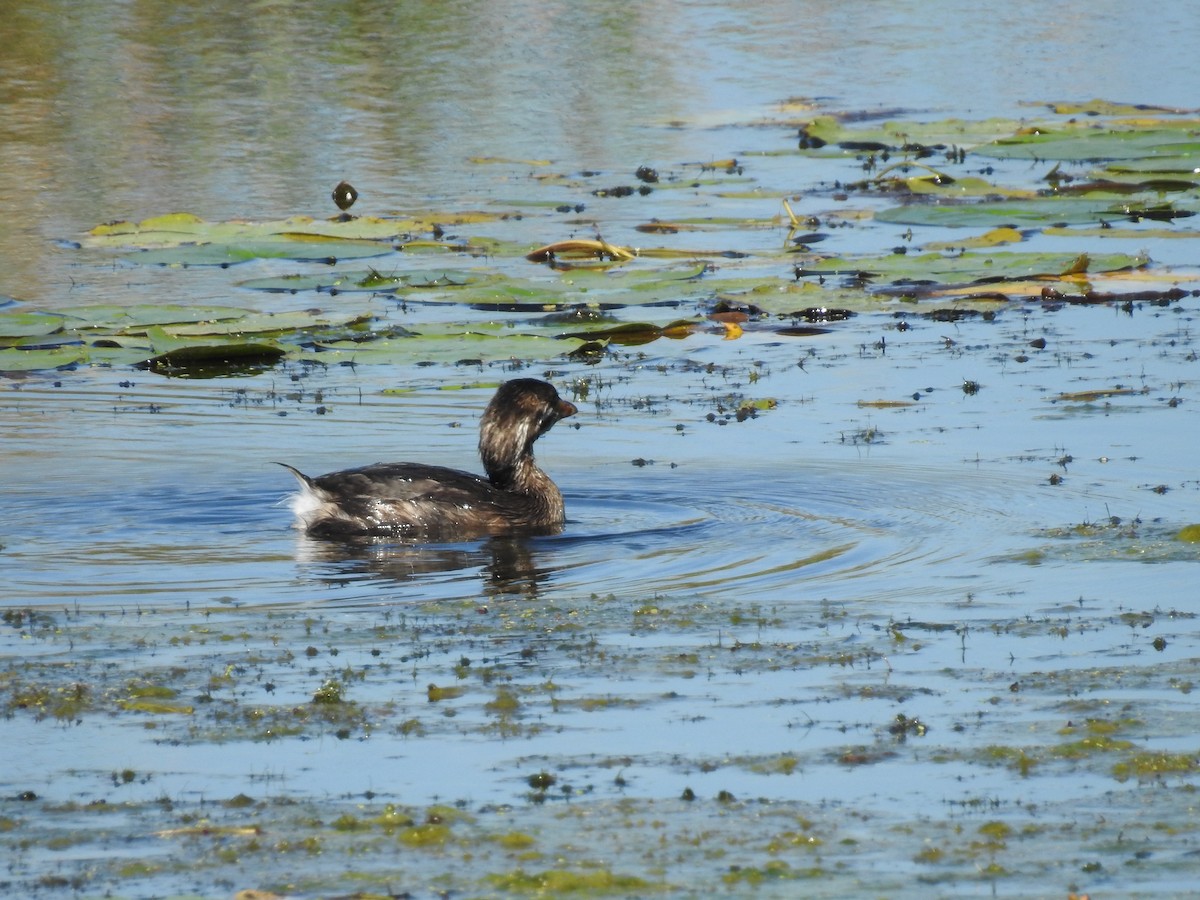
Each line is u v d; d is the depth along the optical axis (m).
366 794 8.95
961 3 48.47
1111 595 12.27
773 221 27.02
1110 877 7.80
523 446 15.09
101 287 23.61
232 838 8.39
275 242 25.41
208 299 23.00
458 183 29.92
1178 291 22.58
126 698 10.37
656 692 10.42
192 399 19.03
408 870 8.00
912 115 34.78
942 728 9.74
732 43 43.16
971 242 25.36
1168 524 13.98
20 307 22.44
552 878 7.84
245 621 12.01
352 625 11.90
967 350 20.42
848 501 15.09
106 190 29.25
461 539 14.46
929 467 15.95
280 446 17.17
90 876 7.98
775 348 20.95
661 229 26.59
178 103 36.06
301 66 39.66
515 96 37.25
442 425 17.95
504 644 11.41
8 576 13.20
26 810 8.77
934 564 13.23
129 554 13.88
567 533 14.53
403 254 25.20
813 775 9.12
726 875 7.89
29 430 17.70
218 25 43.91
